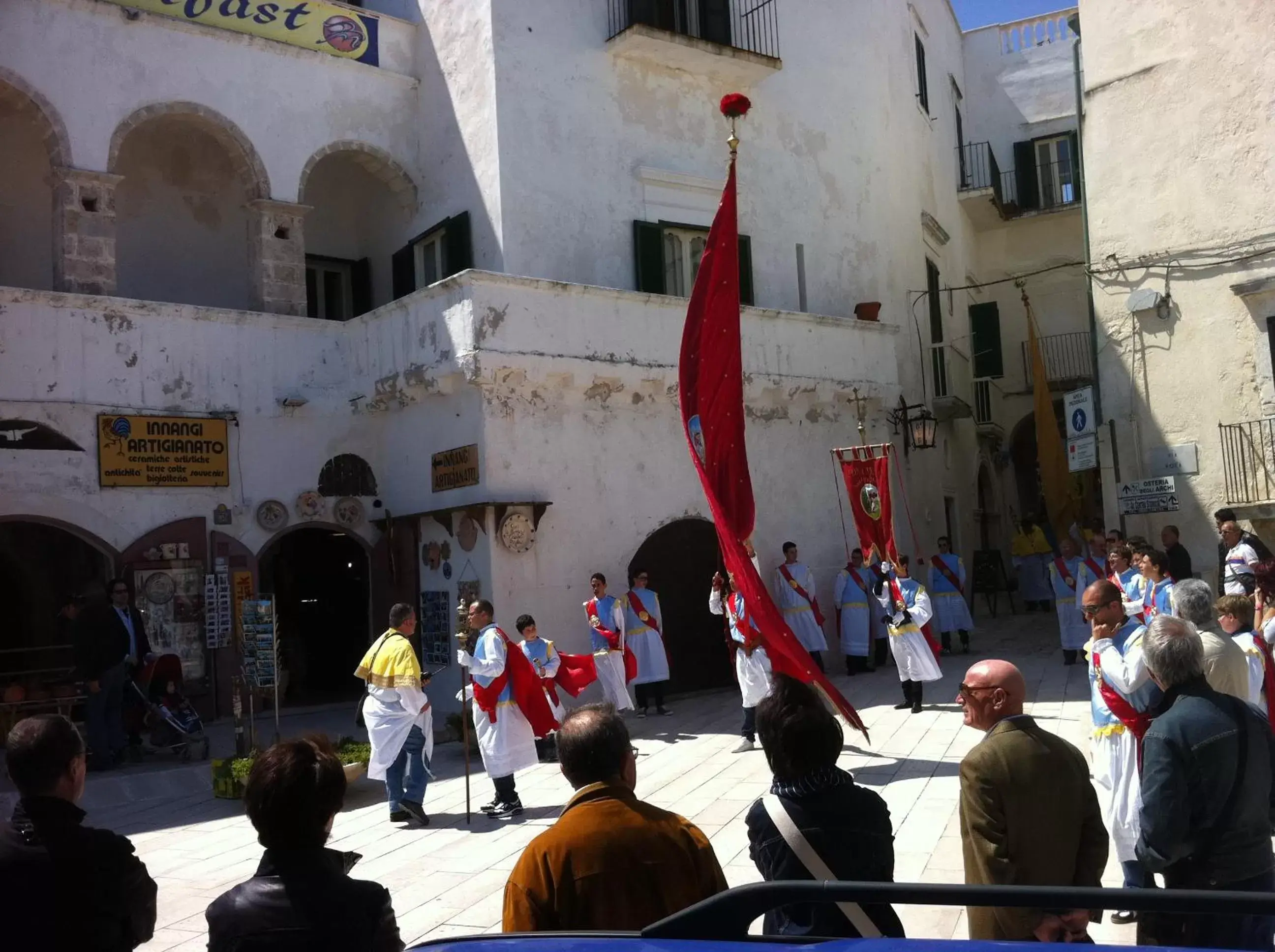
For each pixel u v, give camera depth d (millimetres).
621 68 16516
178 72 14594
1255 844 3846
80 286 13586
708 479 6141
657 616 14031
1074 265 24781
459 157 15828
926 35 23641
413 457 14812
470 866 7738
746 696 11031
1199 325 14727
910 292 20562
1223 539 12070
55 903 3164
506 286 13508
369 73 16328
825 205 18797
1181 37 14945
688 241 17125
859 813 3410
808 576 15680
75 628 11664
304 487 14758
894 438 18438
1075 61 16922
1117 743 5461
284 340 14859
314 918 2945
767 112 18156
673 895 3146
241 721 11289
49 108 13523
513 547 13492
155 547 13508
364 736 12922
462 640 9508
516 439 13742
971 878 3723
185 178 16391
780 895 2172
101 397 13289
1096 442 15211
